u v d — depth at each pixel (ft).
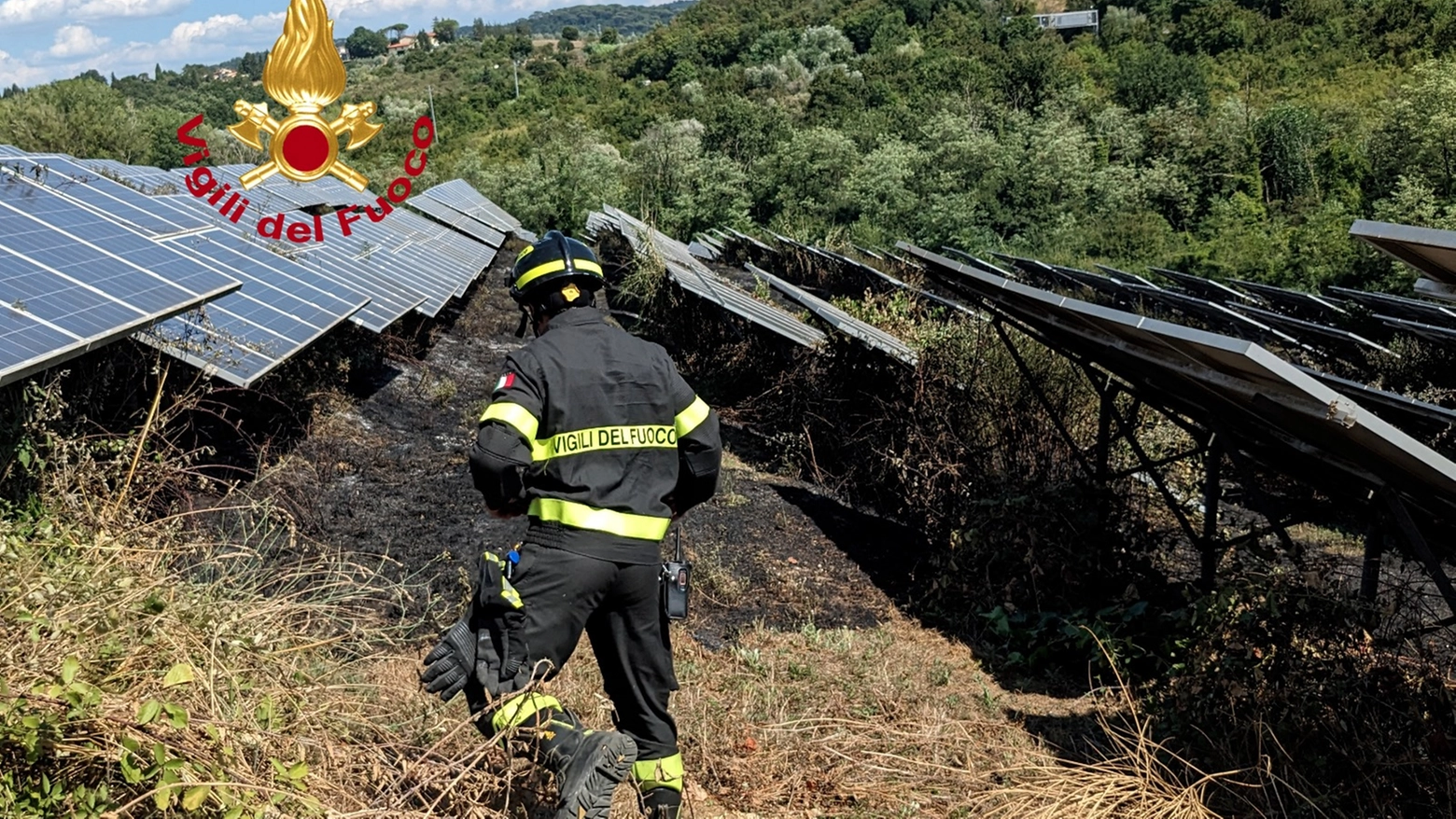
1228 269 82.48
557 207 124.57
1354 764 12.72
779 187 121.60
